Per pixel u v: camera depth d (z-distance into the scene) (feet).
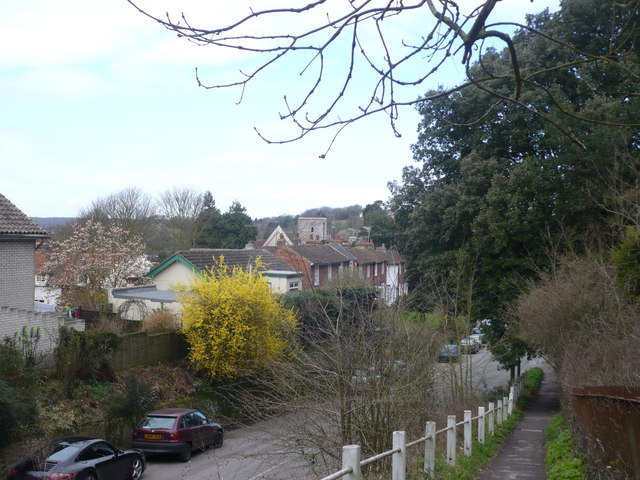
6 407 47.42
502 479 35.96
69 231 158.61
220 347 74.59
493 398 81.20
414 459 31.71
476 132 89.76
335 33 13.10
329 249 148.46
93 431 57.67
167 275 111.65
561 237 73.61
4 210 70.90
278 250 135.95
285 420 34.09
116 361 73.31
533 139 83.20
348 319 34.01
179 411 55.42
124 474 44.80
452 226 88.02
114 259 123.75
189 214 191.72
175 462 52.95
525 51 78.43
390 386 31.45
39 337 63.16
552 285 59.77
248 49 12.75
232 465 48.73
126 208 167.73
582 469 31.04
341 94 13.74
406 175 100.83
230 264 114.11
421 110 94.73
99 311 89.61
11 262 69.51
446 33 13.42
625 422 21.52
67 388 60.95
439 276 87.61
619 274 41.04
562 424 53.62
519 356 92.94
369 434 30.30
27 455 41.88
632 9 13.24
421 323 42.45
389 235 116.88
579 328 52.03
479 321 97.45
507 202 80.23
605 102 68.13
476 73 82.07
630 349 30.71
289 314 66.23
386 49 13.55
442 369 50.26
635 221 43.11
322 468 31.07
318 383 30.96
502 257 82.33
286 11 12.03
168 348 81.15
